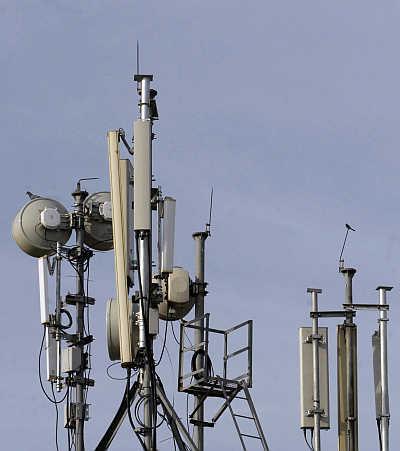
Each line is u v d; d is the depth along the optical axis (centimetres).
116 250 5003
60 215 6028
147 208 4953
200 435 5688
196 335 5794
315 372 5694
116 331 5159
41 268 5981
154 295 5022
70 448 5797
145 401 4888
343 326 5744
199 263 5988
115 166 5084
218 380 5538
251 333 5578
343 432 5666
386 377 5741
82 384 5850
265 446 5347
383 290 5794
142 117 5041
